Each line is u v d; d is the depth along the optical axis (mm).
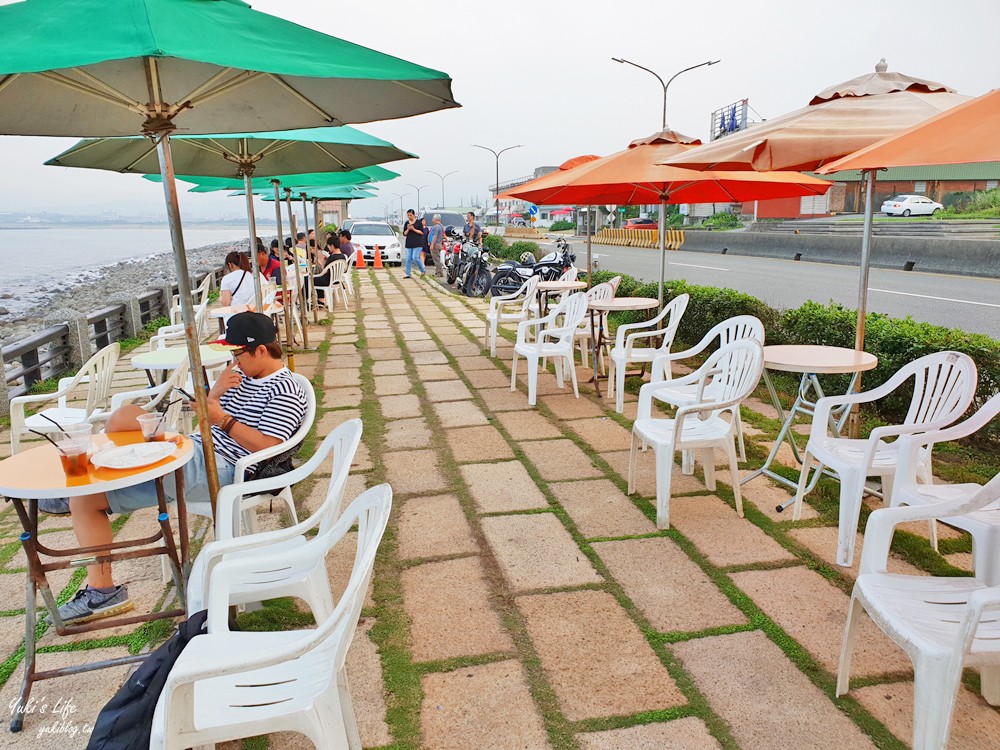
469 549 3389
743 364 3637
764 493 4004
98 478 2291
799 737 2141
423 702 2320
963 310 10547
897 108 3578
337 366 7621
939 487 2777
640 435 3787
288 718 1646
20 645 2703
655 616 2797
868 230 3934
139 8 1854
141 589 3100
